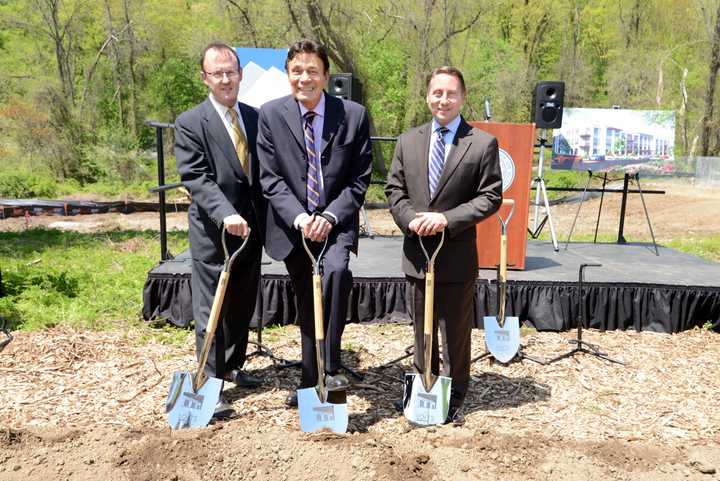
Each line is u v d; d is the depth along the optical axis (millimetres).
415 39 23641
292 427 3105
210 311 3354
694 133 29109
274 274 4867
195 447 2777
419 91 23672
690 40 29984
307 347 3201
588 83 31734
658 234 12188
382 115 24594
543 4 28266
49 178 23359
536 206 7027
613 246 6820
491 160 3018
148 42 29938
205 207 3209
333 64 23203
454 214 2943
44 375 3750
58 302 5355
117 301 5363
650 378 3902
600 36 31422
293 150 3131
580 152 7211
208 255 3342
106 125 29031
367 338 4609
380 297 4988
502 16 29062
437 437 2967
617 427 3209
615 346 4523
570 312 4875
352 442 2838
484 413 3355
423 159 3094
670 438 3088
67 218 15055
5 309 4902
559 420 3283
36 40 29844
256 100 6273
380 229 12898
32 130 24141
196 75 30359
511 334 3867
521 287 4898
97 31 29859
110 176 23938
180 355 4168
